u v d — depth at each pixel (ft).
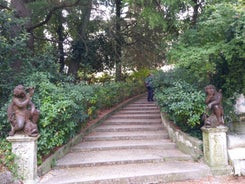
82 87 22.33
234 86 19.71
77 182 13.88
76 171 15.71
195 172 15.62
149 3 20.90
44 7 30.60
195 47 18.66
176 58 18.75
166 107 21.17
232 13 15.76
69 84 22.31
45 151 15.67
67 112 17.31
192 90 19.40
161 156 18.08
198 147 17.52
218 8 16.24
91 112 25.09
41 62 22.43
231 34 17.58
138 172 15.33
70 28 39.63
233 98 21.03
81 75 43.11
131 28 42.52
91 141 22.16
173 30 22.75
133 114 30.60
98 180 14.19
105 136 22.56
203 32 18.99
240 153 16.65
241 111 23.52
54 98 17.54
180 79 21.57
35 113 14.49
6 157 13.47
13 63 20.67
